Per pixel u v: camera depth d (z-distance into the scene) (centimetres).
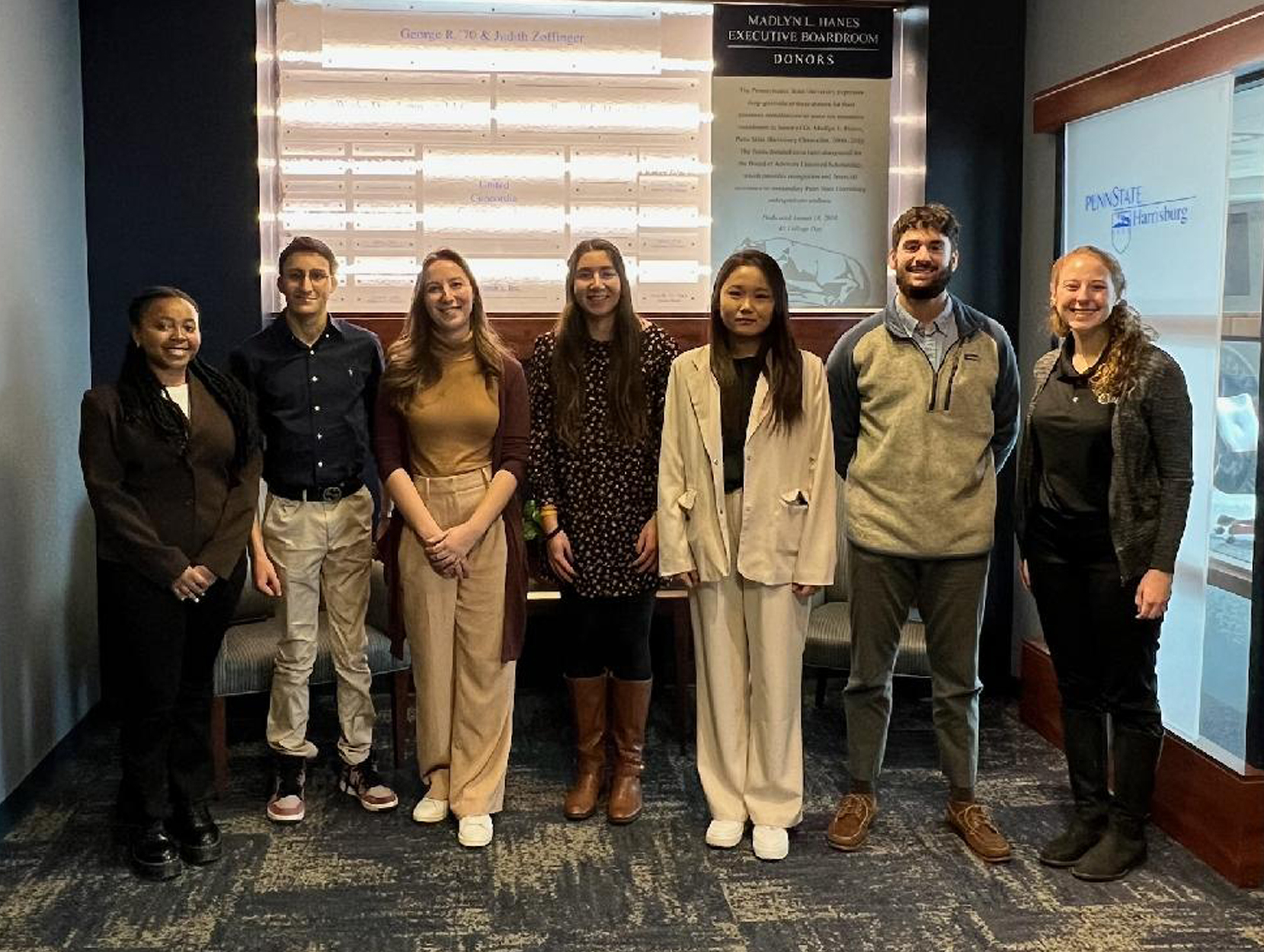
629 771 319
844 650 339
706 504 289
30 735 327
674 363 295
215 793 330
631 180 403
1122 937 255
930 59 401
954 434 285
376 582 350
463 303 292
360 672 321
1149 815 313
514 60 395
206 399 282
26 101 330
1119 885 279
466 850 298
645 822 315
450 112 393
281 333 303
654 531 303
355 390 308
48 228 346
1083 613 283
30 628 328
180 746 292
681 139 404
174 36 377
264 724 391
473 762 309
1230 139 288
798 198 411
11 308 317
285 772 319
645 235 405
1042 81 392
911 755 362
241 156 382
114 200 379
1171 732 309
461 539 293
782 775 296
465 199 396
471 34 392
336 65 388
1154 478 267
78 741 367
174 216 381
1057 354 282
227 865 289
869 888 278
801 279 414
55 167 353
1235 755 289
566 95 398
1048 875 284
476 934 257
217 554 279
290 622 310
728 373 288
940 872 285
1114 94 330
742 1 402
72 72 368
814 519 289
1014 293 411
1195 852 294
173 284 382
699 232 407
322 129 389
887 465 289
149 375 275
